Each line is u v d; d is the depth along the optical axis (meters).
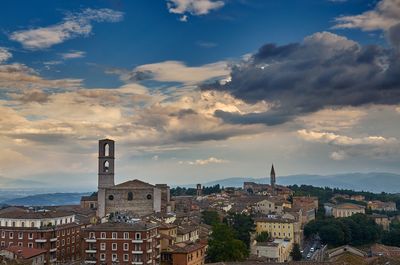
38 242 198.38
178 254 188.12
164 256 192.88
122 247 183.00
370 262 191.12
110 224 188.88
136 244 182.25
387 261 186.00
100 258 184.12
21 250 182.12
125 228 183.62
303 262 165.38
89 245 185.88
